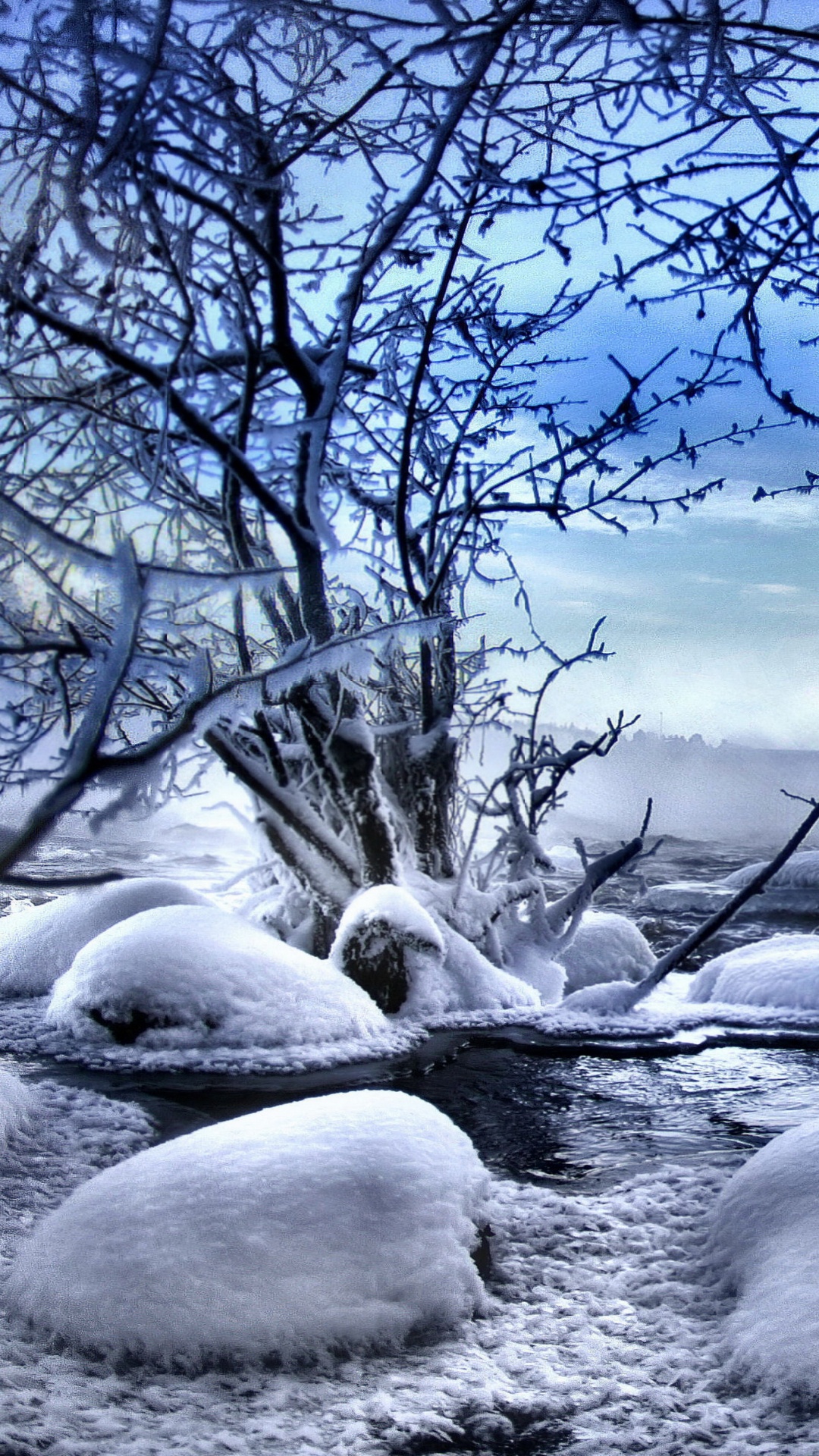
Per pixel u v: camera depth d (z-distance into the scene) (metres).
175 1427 3.83
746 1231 5.22
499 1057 9.64
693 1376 4.33
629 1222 5.79
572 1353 4.54
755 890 10.97
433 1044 9.96
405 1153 5.11
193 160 4.36
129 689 9.14
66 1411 3.85
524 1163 6.86
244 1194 4.72
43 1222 4.94
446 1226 4.91
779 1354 4.26
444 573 9.84
